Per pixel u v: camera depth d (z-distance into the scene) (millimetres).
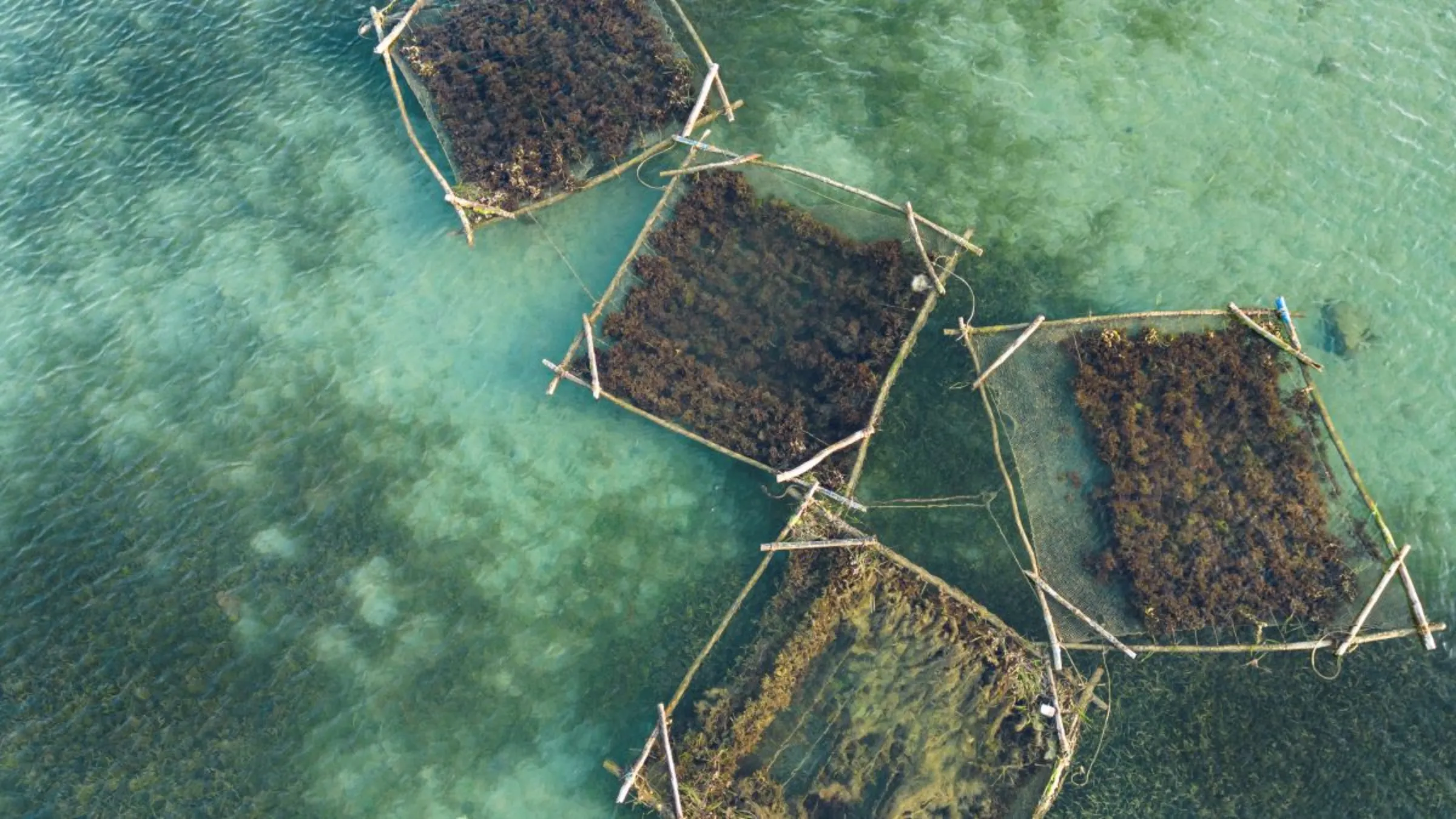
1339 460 22594
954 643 22016
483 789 22406
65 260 29250
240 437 26297
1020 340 24000
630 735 22516
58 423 26781
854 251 25375
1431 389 23719
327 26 31969
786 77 29250
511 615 23938
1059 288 25562
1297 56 27828
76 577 24641
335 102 30625
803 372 24656
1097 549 22484
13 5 32906
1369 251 25297
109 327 28156
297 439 26156
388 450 25891
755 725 21750
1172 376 23328
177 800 22297
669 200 26656
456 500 25219
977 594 22797
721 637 22844
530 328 26734
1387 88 27203
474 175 27469
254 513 25266
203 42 32312
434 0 30547
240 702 23172
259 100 31062
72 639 23859
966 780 21172
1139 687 21641
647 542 24344
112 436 26500
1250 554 21859
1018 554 22953
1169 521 22312
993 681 21734
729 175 26484
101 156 30797
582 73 28547
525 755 22641
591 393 25672
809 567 22859
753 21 30203
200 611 24125
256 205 29453
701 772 21391
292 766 22641
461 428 26016
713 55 29656
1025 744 21344
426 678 23375
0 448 26484
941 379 24578
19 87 32344
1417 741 20703
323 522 25078
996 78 28531
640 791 21281
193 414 26703
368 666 23531
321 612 24094
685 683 22422
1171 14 28812
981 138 27766
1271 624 21562
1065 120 27734
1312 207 25938
